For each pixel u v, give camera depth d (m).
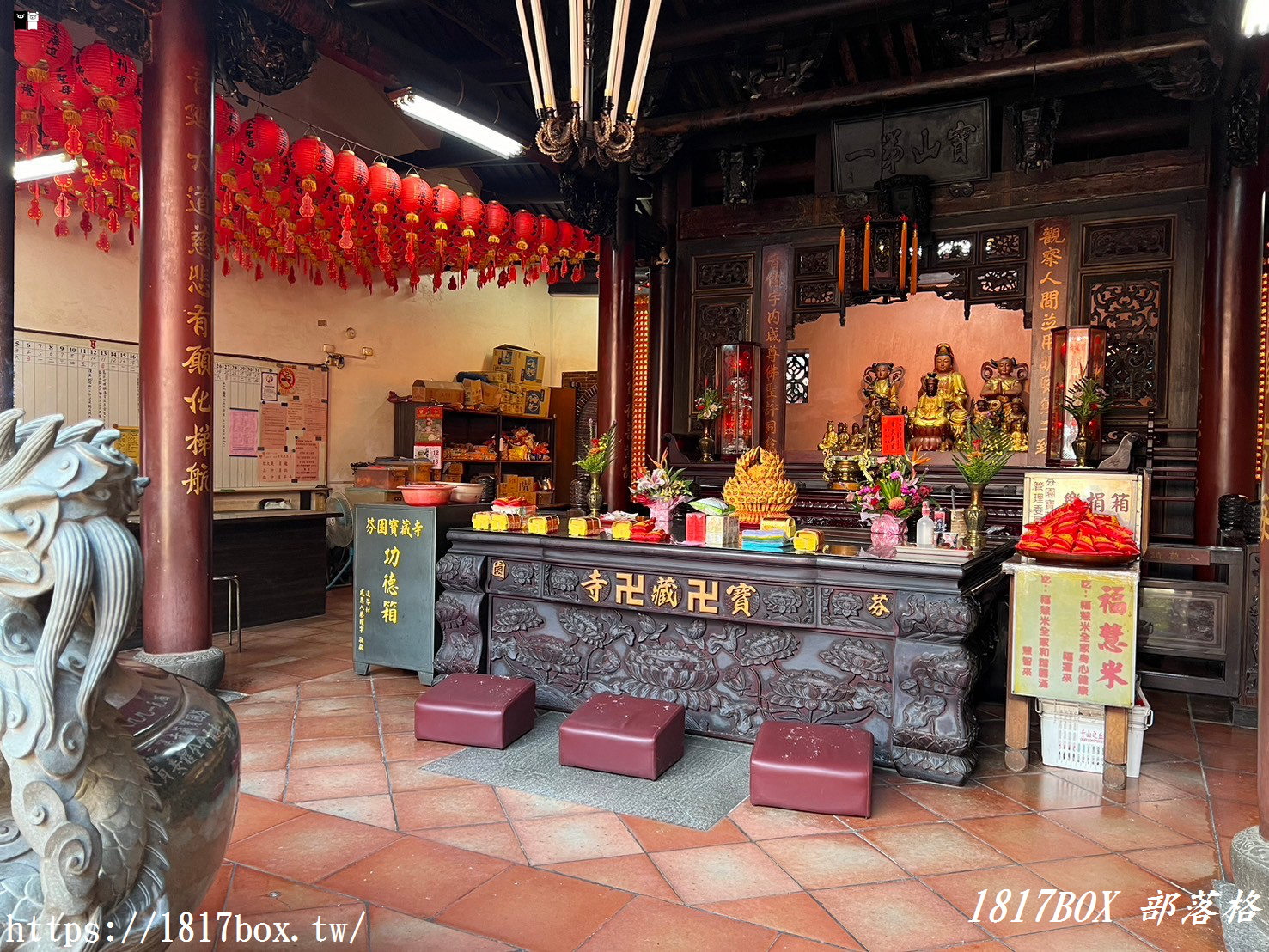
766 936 2.32
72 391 6.41
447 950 2.21
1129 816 3.18
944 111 7.41
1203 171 6.79
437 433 9.16
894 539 3.94
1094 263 7.16
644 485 4.53
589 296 12.00
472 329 10.66
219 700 1.76
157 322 4.34
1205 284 6.42
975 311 8.31
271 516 6.48
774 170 8.66
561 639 4.34
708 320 8.70
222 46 4.63
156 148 4.34
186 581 4.37
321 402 8.58
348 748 3.78
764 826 3.04
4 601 1.32
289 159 5.75
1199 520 6.38
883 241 6.48
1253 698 4.39
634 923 2.37
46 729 1.24
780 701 3.82
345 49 5.14
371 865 2.69
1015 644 3.62
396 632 4.84
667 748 3.54
